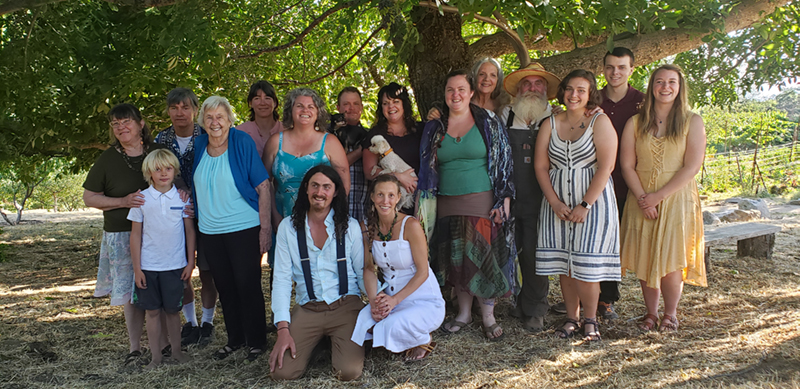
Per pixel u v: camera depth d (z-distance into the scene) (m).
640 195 3.58
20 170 6.87
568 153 3.50
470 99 3.81
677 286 3.64
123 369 3.24
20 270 6.88
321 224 3.19
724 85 6.47
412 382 2.94
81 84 4.75
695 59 6.15
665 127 3.54
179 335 3.34
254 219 3.34
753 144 24.09
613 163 3.43
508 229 3.58
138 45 4.76
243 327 3.41
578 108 3.47
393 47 4.61
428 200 3.62
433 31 4.88
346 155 3.77
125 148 3.34
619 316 4.03
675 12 4.41
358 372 3.02
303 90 3.38
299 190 3.17
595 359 3.17
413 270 3.32
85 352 3.54
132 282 3.30
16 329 4.07
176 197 3.24
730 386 2.61
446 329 3.71
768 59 5.79
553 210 3.58
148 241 3.18
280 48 5.55
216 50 3.88
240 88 6.22
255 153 3.34
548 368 3.06
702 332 3.54
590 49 5.00
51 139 6.00
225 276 3.37
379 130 3.76
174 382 3.01
